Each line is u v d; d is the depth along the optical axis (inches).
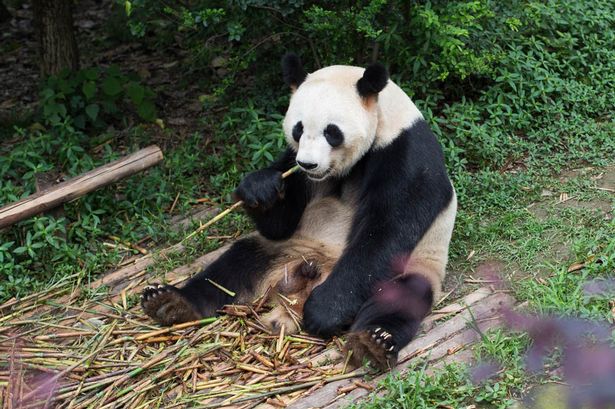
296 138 206.5
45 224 248.8
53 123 302.4
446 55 274.1
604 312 194.4
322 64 292.8
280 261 224.5
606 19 328.5
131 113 328.5
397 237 206.2
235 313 210.8
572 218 242.4
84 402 184.9
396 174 208.2
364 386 182.1
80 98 314.0
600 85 307.3
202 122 309.7
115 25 385.1
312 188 227.1
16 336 208.5
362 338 184.7
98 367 195.0
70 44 328.5
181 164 285.4
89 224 257.9
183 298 207.8
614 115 299.3
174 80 347.9
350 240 215.9
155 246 256.2
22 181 282.5
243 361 196.1
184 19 272.5
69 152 280.7
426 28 275.6
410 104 218.7
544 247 232.8
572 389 174.6
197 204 274.1
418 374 176.7
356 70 214.2
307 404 178.7
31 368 195.8
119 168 256.5
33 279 237.0
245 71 331.0
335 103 201.2
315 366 192.1
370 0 271.9
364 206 212.2
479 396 173.5
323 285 205.0
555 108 294.0
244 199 216.5
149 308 205.5
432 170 212.5
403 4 281.6
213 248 251.4
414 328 193.3
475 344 190.5
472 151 281.7
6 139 316.2
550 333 188.1
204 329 207.2
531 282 211.6
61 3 322.7
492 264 229.6
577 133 286.8
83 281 239.8
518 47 306.7
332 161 205.8
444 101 309.0
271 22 279.7
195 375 191.0
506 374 178.9
